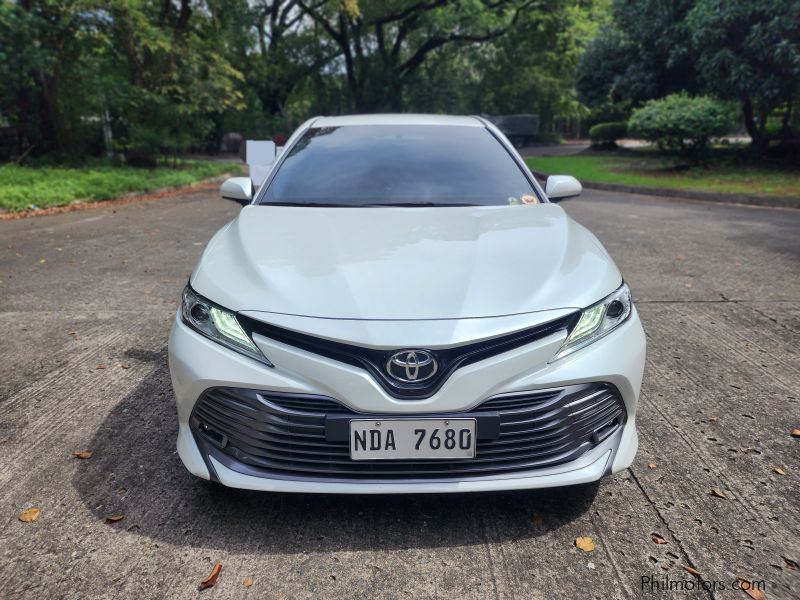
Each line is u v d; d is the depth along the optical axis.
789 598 1.90
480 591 1.93
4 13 13.39
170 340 2.31
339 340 2.02
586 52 26.62
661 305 4.84
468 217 2.83
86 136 17.00
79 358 3.84
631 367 2.23
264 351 2.08
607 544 2.14
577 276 2.31
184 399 2.21
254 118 31.00
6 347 4.03
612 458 2.23
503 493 2.43
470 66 40.97
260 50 30.09
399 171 3.32
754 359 3.78
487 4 27.61
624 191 13.10
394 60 30.83
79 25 15.50
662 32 19.78
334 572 2.01
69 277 5.79
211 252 2.59
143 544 2.14
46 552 2.10
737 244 6.95
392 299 2.11
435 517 2.29
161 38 16.45
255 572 2.01
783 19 12.62
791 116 16.62
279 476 2.12
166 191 14.31
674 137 15.08
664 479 2.53
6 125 15.95
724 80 14.34
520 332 2.07
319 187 3.23
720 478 2.53
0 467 2.63
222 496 2.41
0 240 7.66
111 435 2.90
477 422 2.03
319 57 31.48
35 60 13.91
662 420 3.03
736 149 17.23
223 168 19.73
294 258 2.38
